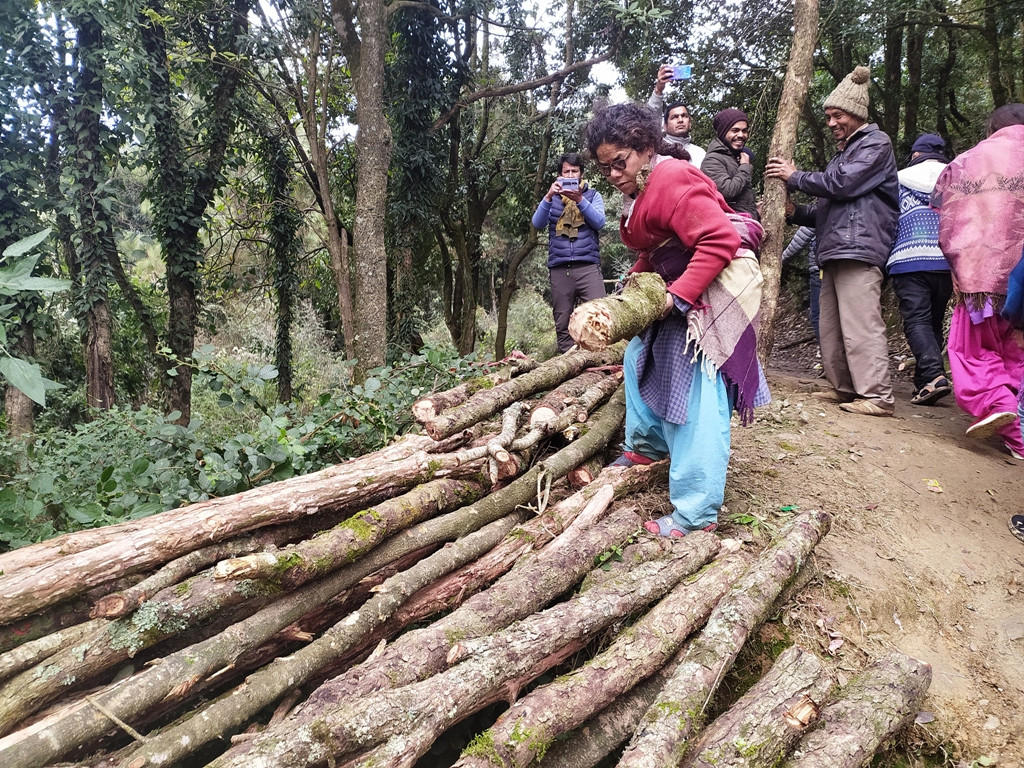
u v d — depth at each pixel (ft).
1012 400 11.25
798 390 16.29
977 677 7.11
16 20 19.80
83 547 6.49
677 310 7.87
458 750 6.60
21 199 21.21
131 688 5.30
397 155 29.94
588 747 5.87
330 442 11.27
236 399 11.43
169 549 6.24
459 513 8.29
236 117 29.96
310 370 37.19
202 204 28.86
